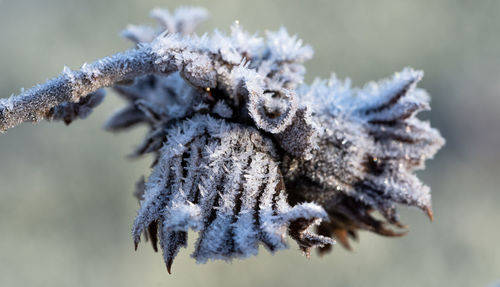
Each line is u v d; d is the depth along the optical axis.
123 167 0.68
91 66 0.22
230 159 0.22
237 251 0.22
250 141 0.22
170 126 0.23
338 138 0.23
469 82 0.76
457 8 0.81
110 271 0.65
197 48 0.22
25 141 0.68
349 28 0.78
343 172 0.23
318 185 0.23
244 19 0.76
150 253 0.65
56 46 0.74
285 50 0.23
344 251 0.66
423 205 0.23
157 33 0.25
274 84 0.23
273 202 0.22
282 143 0.22
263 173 0.22
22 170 0.67
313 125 0.22
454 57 0.79
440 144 0.23
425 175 0.73
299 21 0.77
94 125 0.68
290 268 0.64
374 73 0.77
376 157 0.23
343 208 0.23
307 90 0.23
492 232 0.70
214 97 0.23
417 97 0.23
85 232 0.66
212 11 0.76
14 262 0.63
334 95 0.23
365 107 0.23
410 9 0.79
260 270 0.64
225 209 0.22
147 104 0.23
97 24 0.75
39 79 0.73
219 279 0.62
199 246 0.22
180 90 0.24
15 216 0.65
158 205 0.22
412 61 0.78
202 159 0.22
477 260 0.68
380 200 0.23
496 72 0.76
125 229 0.66
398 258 0.68
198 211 0.22
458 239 0.70
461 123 0.75
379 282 0.66
